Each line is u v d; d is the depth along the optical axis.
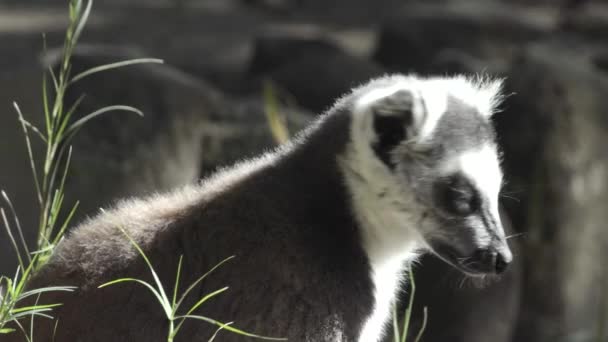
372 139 7.50
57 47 25.53
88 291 7.16
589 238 16.12
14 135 14.13
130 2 32.88
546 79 16.16
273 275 7.24
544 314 15.95
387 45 23.08
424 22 23.16
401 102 7.43
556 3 34.75
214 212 7.52
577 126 16.00
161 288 6.65
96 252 7.39
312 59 18.97
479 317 13.99
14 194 13.23
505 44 23.48
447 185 7.50
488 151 7.67
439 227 7.60
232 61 24.86
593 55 23.55
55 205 7.48
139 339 6.97
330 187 7.71
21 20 28.89
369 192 7.67
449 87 7.89
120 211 7.87
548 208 15.92
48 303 7.19
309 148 7.87
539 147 15.87
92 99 12.67
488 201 7.60
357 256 7.68
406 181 7.56
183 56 25.39
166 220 7.59
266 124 13.46
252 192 7.65
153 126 12.73
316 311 7.26
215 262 7.26
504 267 7.60
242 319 7.09
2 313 6.84
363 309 7.62
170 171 12.67
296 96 18.19
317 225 7.57
